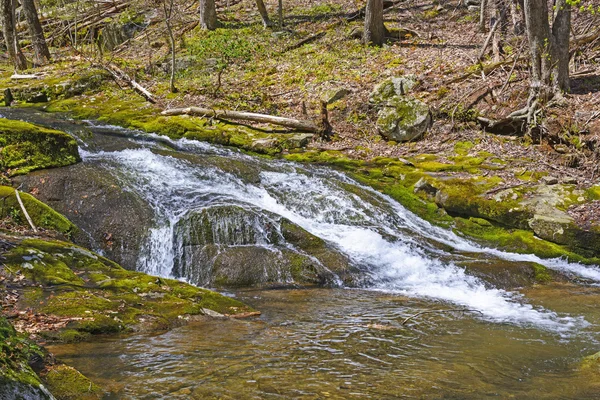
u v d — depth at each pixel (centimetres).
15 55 2258
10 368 425
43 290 736
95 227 1016
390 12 2647
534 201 1221
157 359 588
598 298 920
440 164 1432
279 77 2047
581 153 1384
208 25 2570
